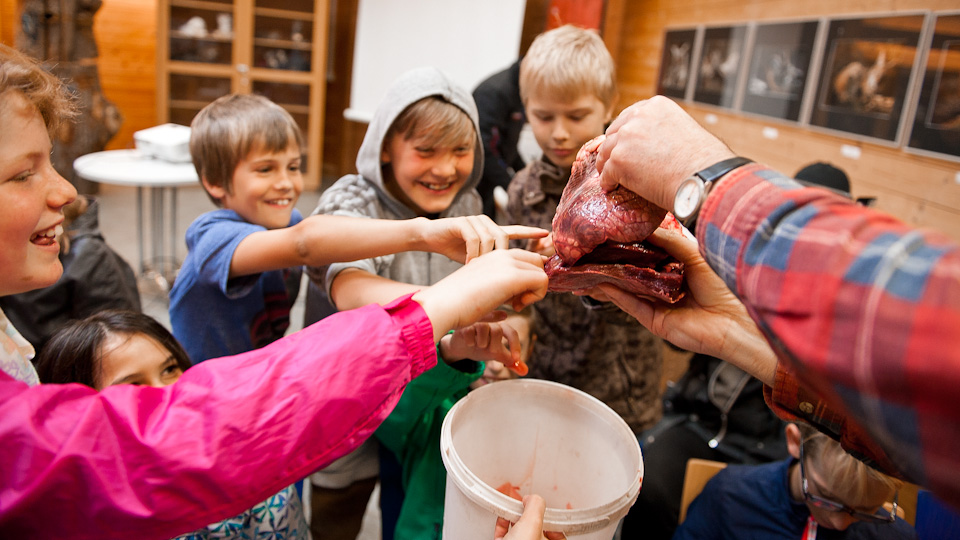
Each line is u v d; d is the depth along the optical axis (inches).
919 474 13.5
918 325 12.7
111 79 236.7
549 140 59.2
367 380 21.9
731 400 63.5
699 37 117.4
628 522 62.5
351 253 35.9
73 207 67.2
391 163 49.8
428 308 24.0
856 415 14.4
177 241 171.8
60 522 19.5
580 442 34.0
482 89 96.3
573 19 124.0
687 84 122.0
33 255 23.6
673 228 30.5
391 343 22.4
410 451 47.1
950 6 71.4
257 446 20.5
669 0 126.8
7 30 201.5
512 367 37.4
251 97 57.6
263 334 56.1
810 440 45.6
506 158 101.4
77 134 182.1
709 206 18.8
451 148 47.5
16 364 25.5
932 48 73.9
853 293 14.1
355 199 48.5
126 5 231.6
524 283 25.8
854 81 85.2
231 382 21.1
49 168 23.8
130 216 187.5
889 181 81.0
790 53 95.9
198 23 216.5
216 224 48.3
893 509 44.6
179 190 219.3
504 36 149.9
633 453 30.3
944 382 12.2
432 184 48.8
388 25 176.9
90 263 65.2
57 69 174.4
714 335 29.1
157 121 222.5
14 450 18.8
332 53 241.1
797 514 48.5
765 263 16.3
